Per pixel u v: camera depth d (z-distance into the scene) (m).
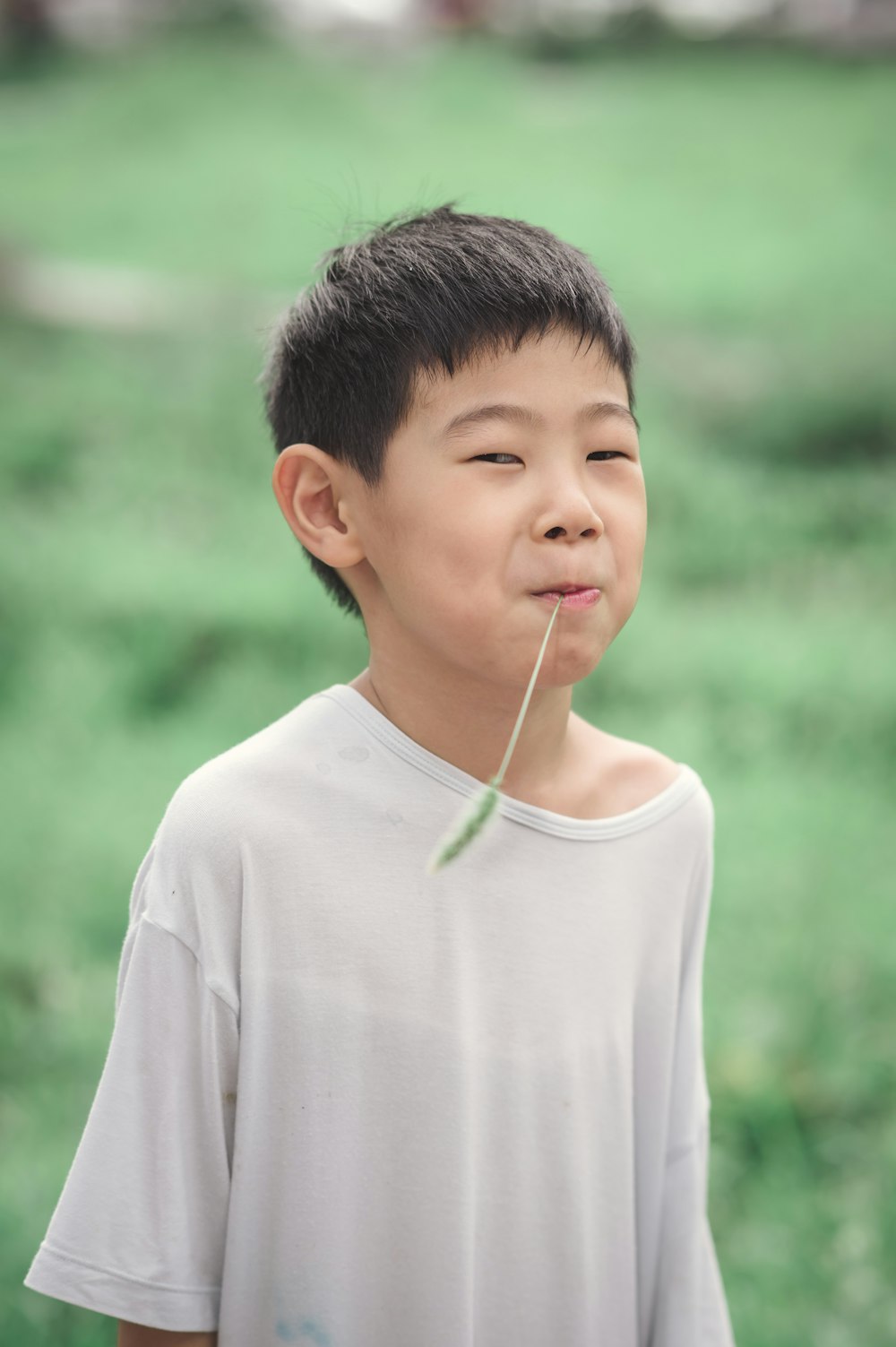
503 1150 1.62
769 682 6.36
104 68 28.31
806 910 4.55
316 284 1.69
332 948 1.54
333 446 1.59
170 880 1.54
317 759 1.60
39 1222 3.16
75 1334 2.88
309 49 29.45
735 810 5.22
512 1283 1.64
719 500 8.77
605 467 1.53
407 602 1.54
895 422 9.91
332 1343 1.57
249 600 7.14
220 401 10.60
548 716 1.64
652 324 13.32
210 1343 1.59
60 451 9.67
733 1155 3.56
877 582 7.75
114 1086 1.54
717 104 25.09
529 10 32.09
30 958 4.29
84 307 13.96
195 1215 1.56
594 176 20.58
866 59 27.19
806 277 14.59
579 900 1.67
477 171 20.84
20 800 5.27
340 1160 1.55
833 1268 3.17
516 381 1.47
